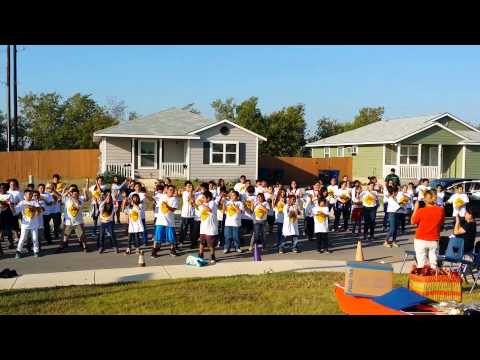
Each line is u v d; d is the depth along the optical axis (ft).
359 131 142.10
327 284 31.78
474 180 75.20
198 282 32.04
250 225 49.98
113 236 44.68
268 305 26.73
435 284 26.66
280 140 165.68
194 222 46.98
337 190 59.93
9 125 126.93
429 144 123.85
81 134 198.29
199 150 104.06
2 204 44.42
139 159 103.81
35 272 36.19
